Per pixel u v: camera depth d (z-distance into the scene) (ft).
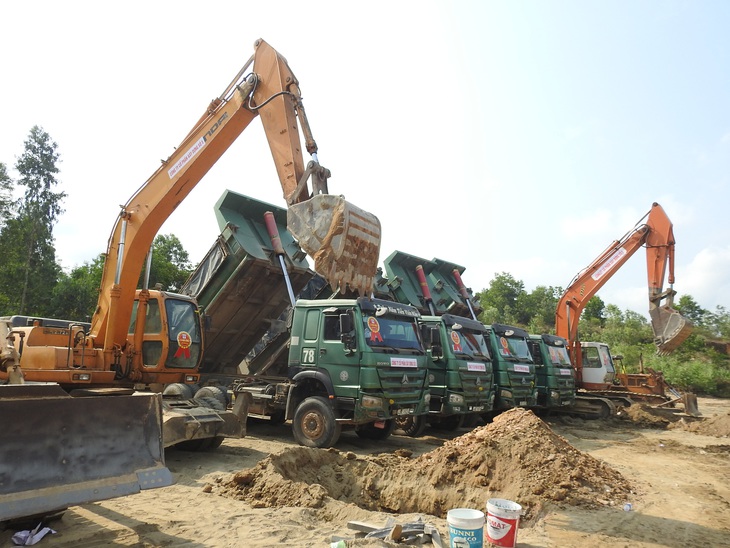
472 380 42.78
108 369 32.65
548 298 193.47
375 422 35.06
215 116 31.42
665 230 62.85
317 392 34.81
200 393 34.83
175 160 32.24
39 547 15.20
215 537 16.71
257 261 41.16
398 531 16.35
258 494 21.59
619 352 132.36
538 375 57.00
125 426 16.21
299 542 16.55
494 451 24.32
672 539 18.65
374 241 25.61
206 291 42.65
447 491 22.85
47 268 124.26
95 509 19.26
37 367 30.35
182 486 23.31
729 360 137.59
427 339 42.11
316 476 24.43
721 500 24.61
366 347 32.73
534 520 20.29
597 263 66.69
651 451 39.60
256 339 47.60
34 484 13.78
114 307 32.71
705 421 53.78
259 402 36.99
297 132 29.07
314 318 35.42
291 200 26.37
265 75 30.22
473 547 15.17
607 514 21.04
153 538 16.42
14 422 13.89
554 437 26.30
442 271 69.77
